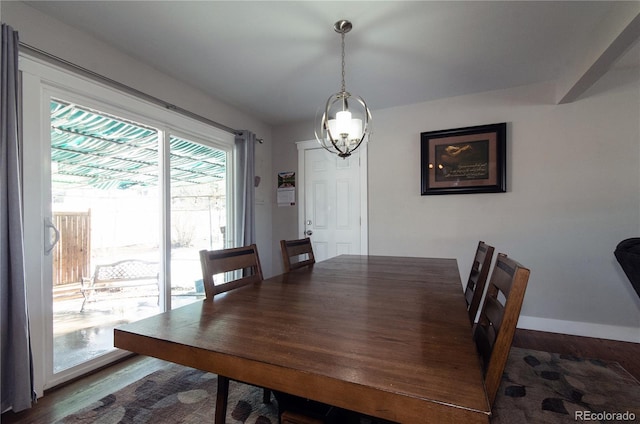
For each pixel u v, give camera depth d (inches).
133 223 115.3
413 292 53.4
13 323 60.6
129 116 89.5
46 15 71.0
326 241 146.3
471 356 28.8
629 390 69.6
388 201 132.8
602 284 101.3
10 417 61.1
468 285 74.6
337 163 144.0
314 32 78.4
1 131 59.5
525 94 111.0
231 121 130.9
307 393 26.2
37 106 68.6
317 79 105.6
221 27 76.5
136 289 118.1
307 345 31.6
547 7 69.0
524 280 31.9
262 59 92.2
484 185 115.7
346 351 30.1
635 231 97.7
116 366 83.5
